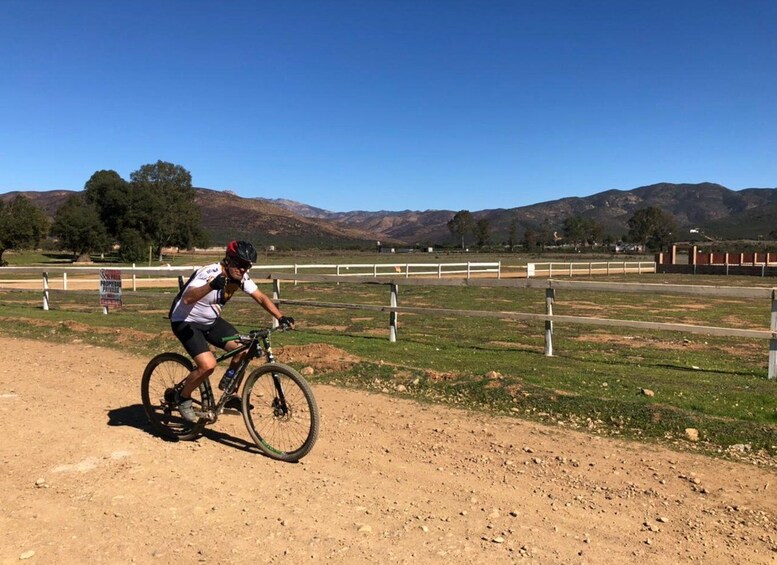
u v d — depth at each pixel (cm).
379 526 366
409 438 539
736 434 523
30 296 2212
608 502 407
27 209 7106
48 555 328
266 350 505
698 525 373
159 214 8906
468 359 848
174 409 526
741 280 3528
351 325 1336
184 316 496
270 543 343
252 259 480
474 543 346
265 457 488
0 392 690
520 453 502
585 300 2089
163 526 363
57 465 464
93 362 862
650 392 640
